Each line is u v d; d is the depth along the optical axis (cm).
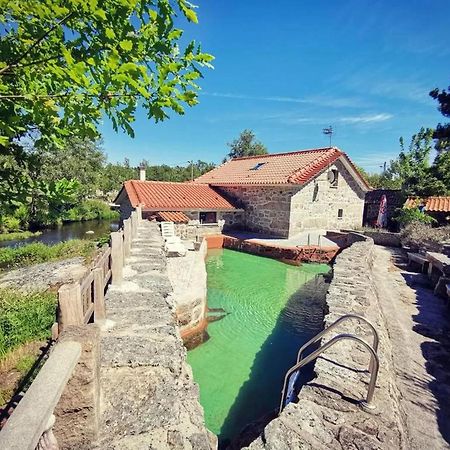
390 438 270
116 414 273
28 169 274
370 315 527
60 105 202
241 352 634
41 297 775
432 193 2164
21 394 391
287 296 978
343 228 1975
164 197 1795
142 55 208
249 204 1902
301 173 1639
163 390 306
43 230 2717
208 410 470
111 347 367
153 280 603
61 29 186
